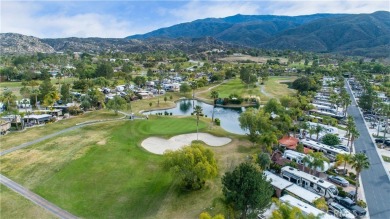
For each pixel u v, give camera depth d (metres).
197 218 59.75
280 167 82.38
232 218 54.25
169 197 68.44
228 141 109.75
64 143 104.25
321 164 75.62
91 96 168.88
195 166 67.75
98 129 122.00
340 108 171.38
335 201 66.75
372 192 72.12
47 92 173.75
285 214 48.56
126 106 153.75
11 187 72.06
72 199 67.56
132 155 94.00
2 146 100.56
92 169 83.19
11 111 132.00
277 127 106.62
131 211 62.97
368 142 111.06
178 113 169.12
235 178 54.25
